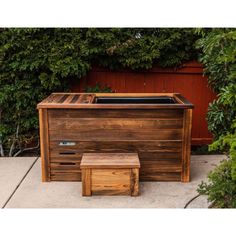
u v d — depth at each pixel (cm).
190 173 408
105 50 486
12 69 471
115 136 376
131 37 490
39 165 437
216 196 281
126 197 344
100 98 437
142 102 436
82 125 375
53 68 464
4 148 501
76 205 325
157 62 507
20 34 457
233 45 308
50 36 473
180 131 375
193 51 504
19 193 352
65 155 380
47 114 372
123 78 516
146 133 376
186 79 516
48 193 352
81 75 497
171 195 347
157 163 380
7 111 488
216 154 488
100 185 345
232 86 299
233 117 418
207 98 520
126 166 340
